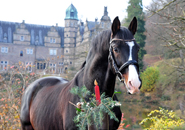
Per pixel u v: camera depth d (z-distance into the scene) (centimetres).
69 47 5528
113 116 168
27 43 5350
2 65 5141
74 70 1989
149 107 2045
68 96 208
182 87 1407
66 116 201
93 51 202
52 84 273
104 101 172
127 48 172
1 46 5156
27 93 290
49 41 5531
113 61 178
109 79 191
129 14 2397
